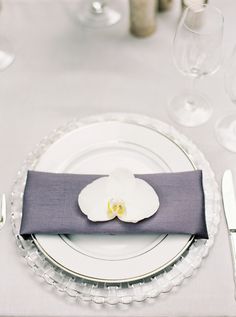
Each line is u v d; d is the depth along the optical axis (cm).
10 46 110
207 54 87
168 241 73
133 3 104
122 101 99
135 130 88
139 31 110
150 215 73
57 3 120
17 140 92
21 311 70
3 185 85
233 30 110
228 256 75
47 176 79
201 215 74
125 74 104
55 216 74
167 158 84
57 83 103
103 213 74
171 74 104
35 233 73
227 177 84
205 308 69
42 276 72
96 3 119
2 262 75
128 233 73
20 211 79
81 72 105
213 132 92
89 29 114
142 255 72
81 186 78
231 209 79
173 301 70
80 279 71
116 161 85
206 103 98
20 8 119
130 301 68
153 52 108
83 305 69
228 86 85
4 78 104
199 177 78
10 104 99
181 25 84
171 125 94
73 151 86
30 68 106
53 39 112
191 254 73
